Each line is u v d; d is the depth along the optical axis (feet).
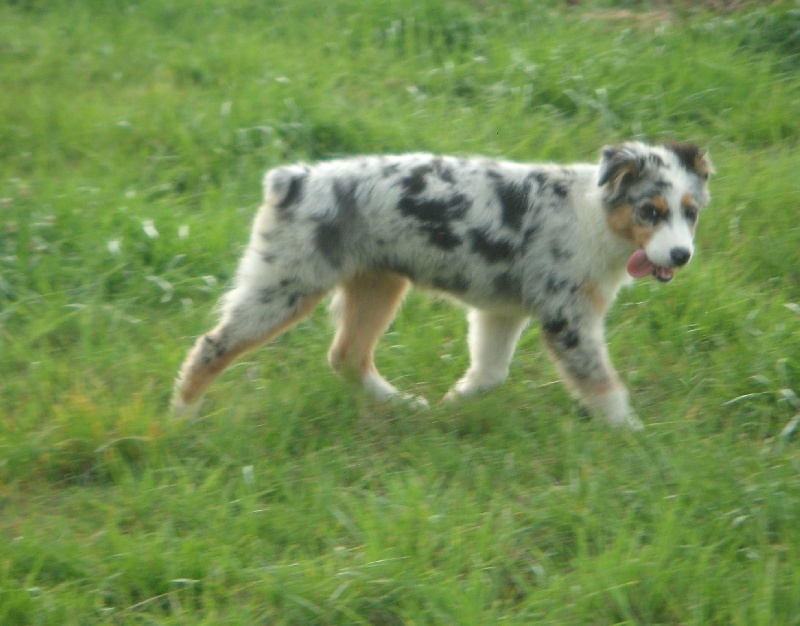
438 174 34.65
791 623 25.27
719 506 29.27
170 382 36.73
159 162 50.16
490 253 34.68
